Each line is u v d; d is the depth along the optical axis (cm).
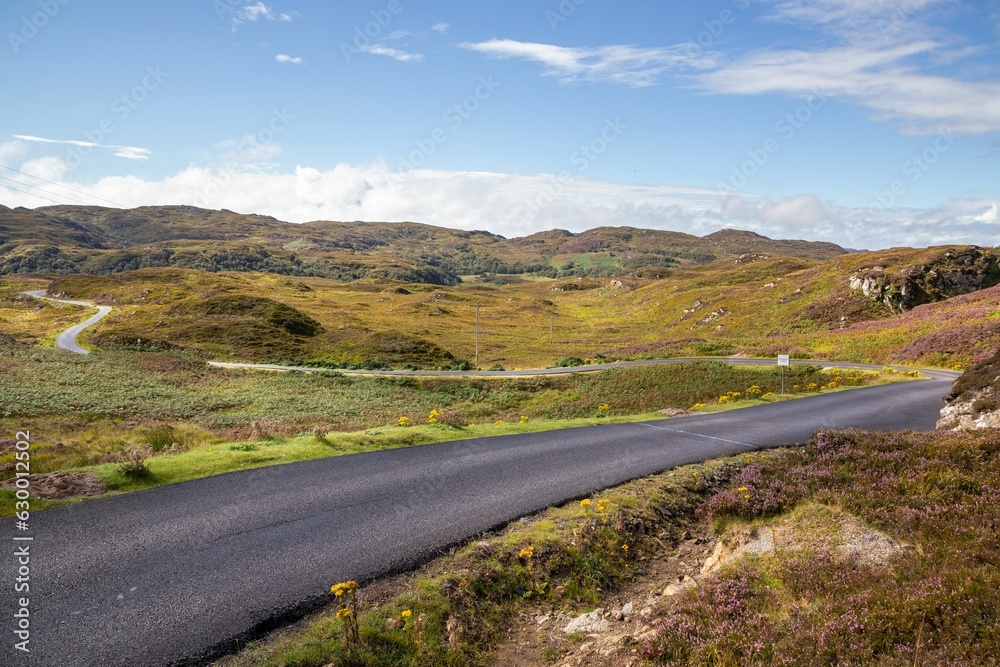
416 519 1102
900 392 3469
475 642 774
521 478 1391
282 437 1739
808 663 556
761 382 4744
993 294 8025
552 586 935
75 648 662
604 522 1118
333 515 1104
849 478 1163
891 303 9988
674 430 2062
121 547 920
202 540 961
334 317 14450
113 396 4647
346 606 776
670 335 12650
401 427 1988
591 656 714
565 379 6091
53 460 1425
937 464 1108
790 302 12019
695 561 1051
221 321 11475
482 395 5850
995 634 514
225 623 730
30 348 7912
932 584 617
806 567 790
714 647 631
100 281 18662
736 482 1362
